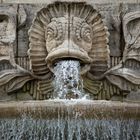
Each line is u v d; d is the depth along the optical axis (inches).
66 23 494.3
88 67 494.3
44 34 502.6
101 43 502.6
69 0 509.7
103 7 514.9
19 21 510.9
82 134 427.8
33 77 501.7
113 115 426.6
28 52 501.7
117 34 511.2
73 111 420.8
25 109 426.6
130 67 505.0
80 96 495.5
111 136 431.5
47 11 502.6
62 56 484.7
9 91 501.0
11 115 429.4
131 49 504.7
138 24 508.7
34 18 502.9
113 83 501.4
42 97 501.4
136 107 429.1
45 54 501.0
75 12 501.0
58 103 424.2
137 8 513.7
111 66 507.2
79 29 494.9
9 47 502.9
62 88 494.0
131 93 502.9
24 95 503.5
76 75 492.4
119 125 431.5
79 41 493.4
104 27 501.7
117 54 509.0
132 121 433.4
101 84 501.7
